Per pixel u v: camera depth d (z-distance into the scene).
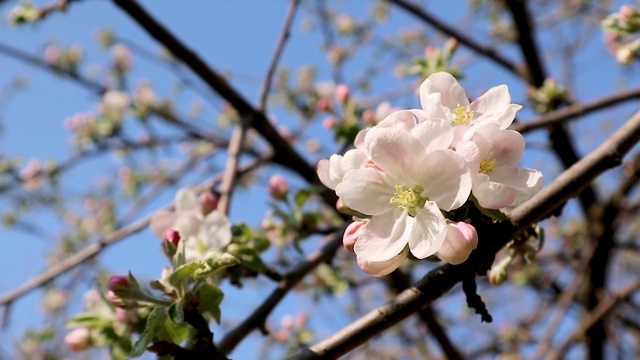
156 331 2.00
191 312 1.98
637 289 5.32
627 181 5.43
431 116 1.65
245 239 2.71
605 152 1.93
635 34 2.79
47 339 6.89
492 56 5.80
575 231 7.43
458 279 1.71
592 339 5.25
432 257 1.74
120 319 2.80
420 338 7.32
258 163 4.55
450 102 1.74
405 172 1.56
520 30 5.35
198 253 2.47
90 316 2.82
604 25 2.80
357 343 1.75
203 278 1.98
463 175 1.53
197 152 6.57
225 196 3.46
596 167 1.91
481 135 1.59
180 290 1.99
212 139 6.25
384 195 1.58
